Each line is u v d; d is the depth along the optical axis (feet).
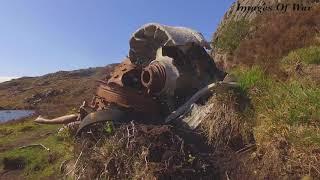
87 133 5.79
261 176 4.91
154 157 5.06
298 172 4.71
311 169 4.63
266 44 9.31
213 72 6.84
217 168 5.14
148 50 7.21
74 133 7.00
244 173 5.03
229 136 5.56
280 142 4.99
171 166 4.95
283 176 4.76
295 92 5.69
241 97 5.85
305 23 9.23
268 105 5.65
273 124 5.24
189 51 6.60
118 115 5.71
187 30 6.73
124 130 5.40
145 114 5.96
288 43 8.67
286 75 7.27
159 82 6.04
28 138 8.97
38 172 6.63
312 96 5.45
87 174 5.33
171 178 4.90
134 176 4.98
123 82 6.06
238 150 5.49
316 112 5.20
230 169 5.11
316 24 9.05
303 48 8.09
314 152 4.74
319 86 6.12
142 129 5.28
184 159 5.05
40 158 6.97
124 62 7.04
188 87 6.50
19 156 7.15
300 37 8.79
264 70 7.59
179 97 6.46
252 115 5.66
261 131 5.30
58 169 6.39
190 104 6.10
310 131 4.96
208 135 5.62
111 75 6.69
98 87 6.41
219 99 5.76
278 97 5.77
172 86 6.15
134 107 5.88
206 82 6.66
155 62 6.23
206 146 5.54
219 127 5.60
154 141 5.16
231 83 5.90
